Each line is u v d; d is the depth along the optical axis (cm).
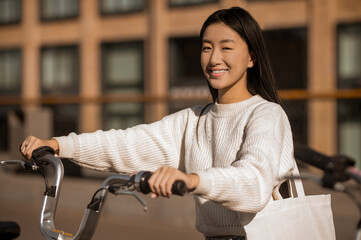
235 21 164
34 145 174
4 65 1803
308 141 1244
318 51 1259
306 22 1275
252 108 164
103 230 588
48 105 1686
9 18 1789
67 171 914
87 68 1641
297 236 158
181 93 1452
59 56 1706
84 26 1644
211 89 190
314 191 645
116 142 181
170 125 186
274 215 156
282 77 1303
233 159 161
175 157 183
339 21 1238
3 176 892
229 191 128
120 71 1595
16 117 983
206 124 175
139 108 1552
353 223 533
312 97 965
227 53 164
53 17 1709
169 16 1485
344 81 1232
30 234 591
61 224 625
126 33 1576
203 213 172
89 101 1247
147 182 123
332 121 1225
